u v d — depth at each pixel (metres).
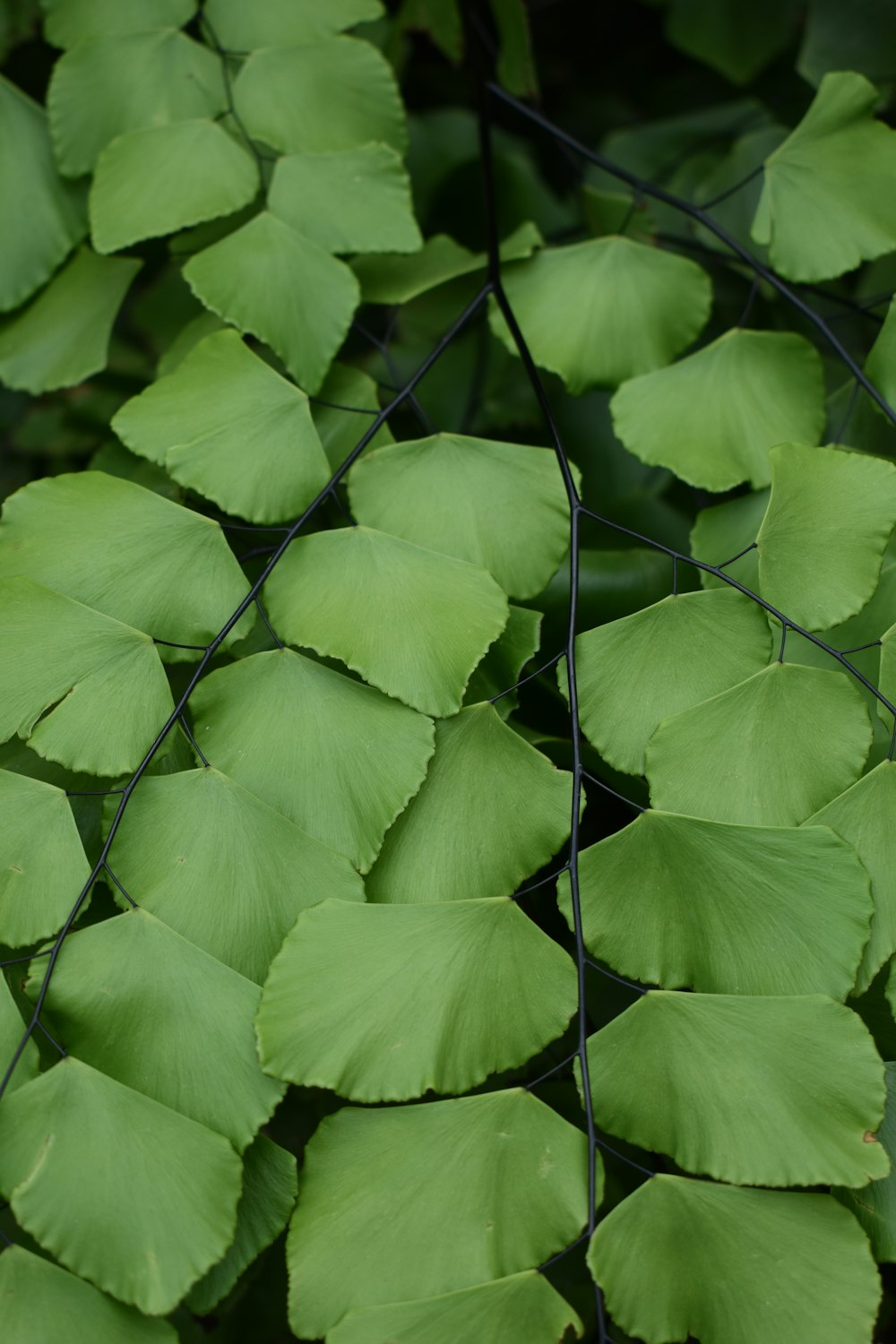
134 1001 0.42
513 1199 0.41
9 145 0.49
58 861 0.42
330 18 0.50
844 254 0.48
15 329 0.50
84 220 0.50
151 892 0.42
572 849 0.43
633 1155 0.46
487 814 0.43
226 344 0.46
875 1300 0.41
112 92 0.49
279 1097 0.42
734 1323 0.41
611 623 0.44
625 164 0.59
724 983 0.43
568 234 0.56
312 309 0.47
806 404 0.47
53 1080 0.41
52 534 0.45
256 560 0.48
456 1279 0.41
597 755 0.47
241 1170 0.41
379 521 0.45
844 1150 0.42
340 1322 0.41
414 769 0.43
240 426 0.45
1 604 0.44
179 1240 0.41
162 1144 0.41
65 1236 0.40
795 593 0.44
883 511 0.44
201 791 0.43
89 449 0.58
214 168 0.48
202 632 0.44
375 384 0.48
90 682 0.43
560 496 0.45
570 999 0.42
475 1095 0.43
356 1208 0.42
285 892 0.43
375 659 0.43
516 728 0.46
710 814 0.43
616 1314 0.41
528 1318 0.41
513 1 0.52
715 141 0.58
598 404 0.55
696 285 0.49
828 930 0.43
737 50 0.59
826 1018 0.42
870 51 0.54
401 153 0.50
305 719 0.43
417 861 0.43
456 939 0.42
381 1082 0.41
